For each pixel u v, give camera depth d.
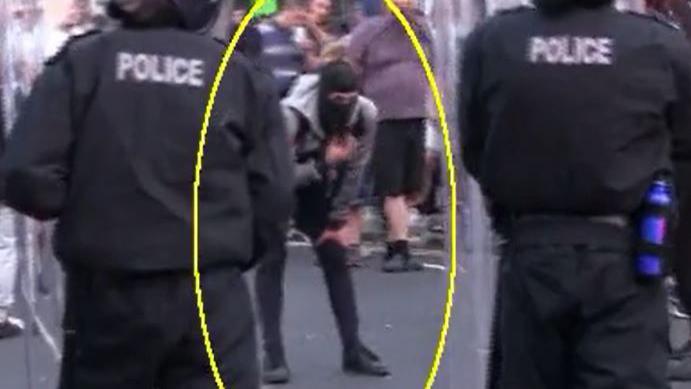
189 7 4.95
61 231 4.82
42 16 8.41
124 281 4.76
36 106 4.78
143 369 4.82
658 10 7.55
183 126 4.76
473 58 5.04
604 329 4.84
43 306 8.43
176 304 4.77
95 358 4.84
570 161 4.80
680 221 4.90
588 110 4.79
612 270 4.80
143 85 4.76
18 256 8.70
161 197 4.74
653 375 4.83
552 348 4.92
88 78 4.78
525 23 4.90
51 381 7.73
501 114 4.89
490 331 5.93
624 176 4.78
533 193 4.85
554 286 4.83
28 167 4.71
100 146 4.75
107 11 4.89
